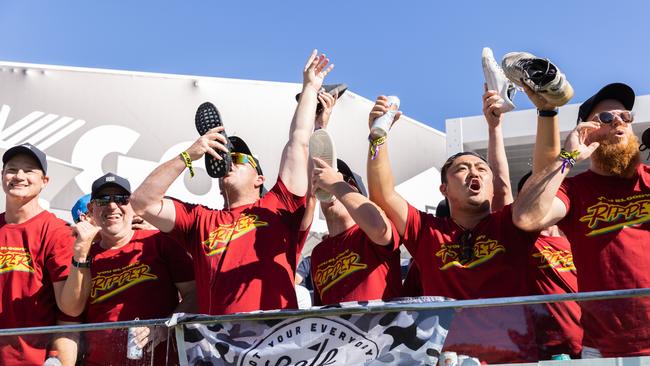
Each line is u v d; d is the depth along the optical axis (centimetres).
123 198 445
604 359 313
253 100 808
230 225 405
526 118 719
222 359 348
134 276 430
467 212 385
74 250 414
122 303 424
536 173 360
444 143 873
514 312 327
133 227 472
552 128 357
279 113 816
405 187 820
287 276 396
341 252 404
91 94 754
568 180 377
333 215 416
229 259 392
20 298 430
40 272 436
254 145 797
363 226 371
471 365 327
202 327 353
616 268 347
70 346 369
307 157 430
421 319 337
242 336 349
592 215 361
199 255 402
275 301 384
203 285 395
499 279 360
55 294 429
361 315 342
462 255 369
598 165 370
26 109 734
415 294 421
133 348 360
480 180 385
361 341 339
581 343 316
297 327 346
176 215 407
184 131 775
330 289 398
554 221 358
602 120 365
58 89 746
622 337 313
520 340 323
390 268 391
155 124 767
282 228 406
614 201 361
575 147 352
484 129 740
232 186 424
